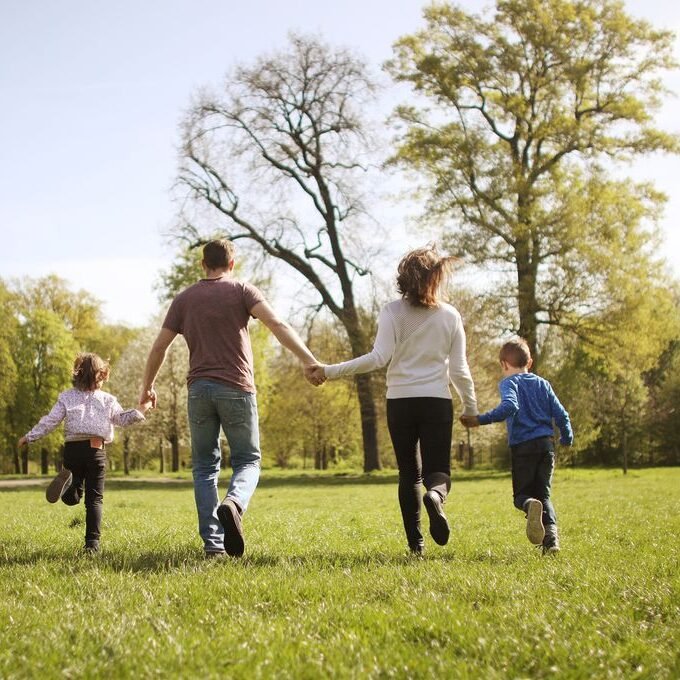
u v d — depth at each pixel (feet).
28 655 9.85
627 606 12.27
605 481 85.61
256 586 13.96
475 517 33.60
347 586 13.98
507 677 9.12
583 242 99.91
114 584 14.20
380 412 124.06
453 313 18.74
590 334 103.91
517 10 99.50
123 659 9.60
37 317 174.50
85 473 20.27
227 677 8.88
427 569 15.96
